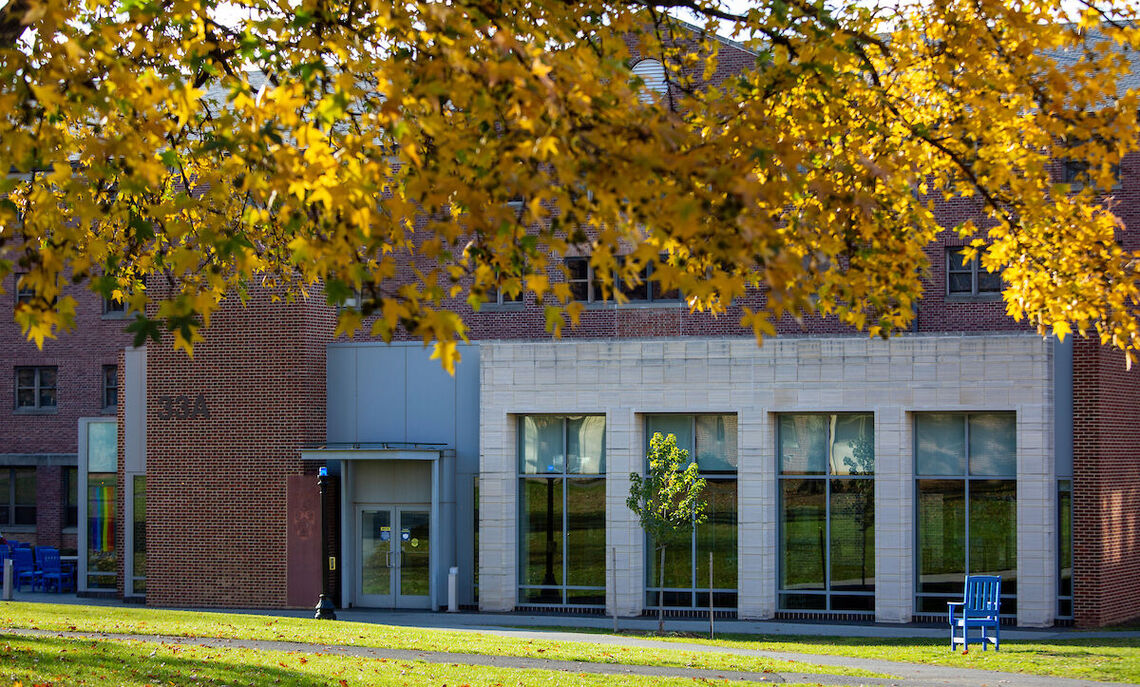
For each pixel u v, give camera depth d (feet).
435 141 27.37
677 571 97.81
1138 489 98.32
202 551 107.86
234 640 69.82
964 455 92.02
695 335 110.32
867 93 36.42
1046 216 35.35
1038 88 34.71
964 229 38.19
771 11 33.94
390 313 21.67
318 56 30.78
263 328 106.83
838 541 94.32
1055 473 90.89
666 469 88.89
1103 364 91.81
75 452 159.43
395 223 26.48
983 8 34.14
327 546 102.27
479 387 104.88
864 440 94.07
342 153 29.55
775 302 20.62
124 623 76.23
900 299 34.40
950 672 63.31
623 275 23.62
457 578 104.47
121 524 115.65
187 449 108.68
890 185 33.96
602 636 82.53
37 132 27.48
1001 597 90.38
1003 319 104.73
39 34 25.13
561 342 100.22
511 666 61.67
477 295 24.44
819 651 73.72
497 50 23.06
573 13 31.94
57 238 26.84
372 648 67.72
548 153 22.67
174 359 109.40
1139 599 98.22
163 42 31.04
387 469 106.01
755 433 95.30
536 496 101.55
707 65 37.11
